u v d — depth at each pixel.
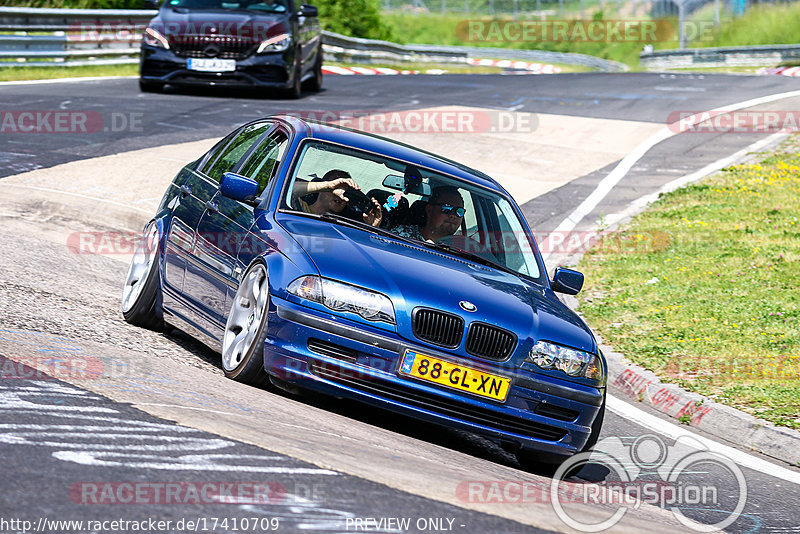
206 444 13.30
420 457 16.20
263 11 69.19
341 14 175.75
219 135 54.06
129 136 51.78
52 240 32.69
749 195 53.62
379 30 181.12
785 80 101.88
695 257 43.25
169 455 12.55
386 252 19.59
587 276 40.81
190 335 22.73
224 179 20.41
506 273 21.27
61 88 66.62
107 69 82.69
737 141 67.88
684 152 64.62
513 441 18.50
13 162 43.12
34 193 38.34
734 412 25.03
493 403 18.30
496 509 13.20
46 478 11.11
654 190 55.41
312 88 78.19
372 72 113.12
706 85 96.62
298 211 20.64
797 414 24.88
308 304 17.95
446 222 21.73
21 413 13.47
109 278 28.70
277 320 18.02
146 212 37.72
